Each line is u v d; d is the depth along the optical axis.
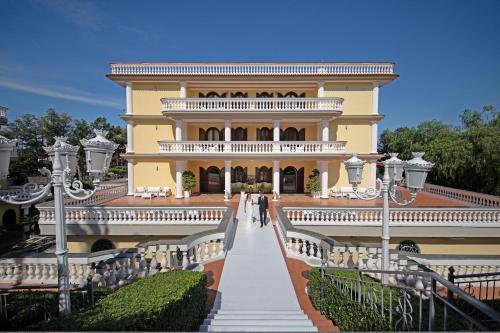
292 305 6.51
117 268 7.63
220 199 19.81
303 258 9.41
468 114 31.73
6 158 4.33
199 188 23.27
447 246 13.52
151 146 21.95
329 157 19.20
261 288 7.33
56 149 4.65
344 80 21.12
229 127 20.31
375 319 4.44
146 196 20.33
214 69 21.25
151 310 4.11
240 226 13.31
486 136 21.48
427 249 13.58
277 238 11.58
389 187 6.68
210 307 6.39
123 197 20.83
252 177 23.22
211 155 19.42
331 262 8.70
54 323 3.74
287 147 19.52
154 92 21.62
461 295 3.11
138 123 21.86
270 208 16.70
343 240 13.69
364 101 21.45
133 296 4.64
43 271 8.48
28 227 20.17
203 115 19.91
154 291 4.87
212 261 9.21
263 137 23.34
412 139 40.00
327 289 5.98
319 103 19.67
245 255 9.70
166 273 6.02
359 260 8.06
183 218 13.44
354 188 6.94
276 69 21.27
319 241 8.84
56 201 4.63
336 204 17.38
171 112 19.45
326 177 19.81
